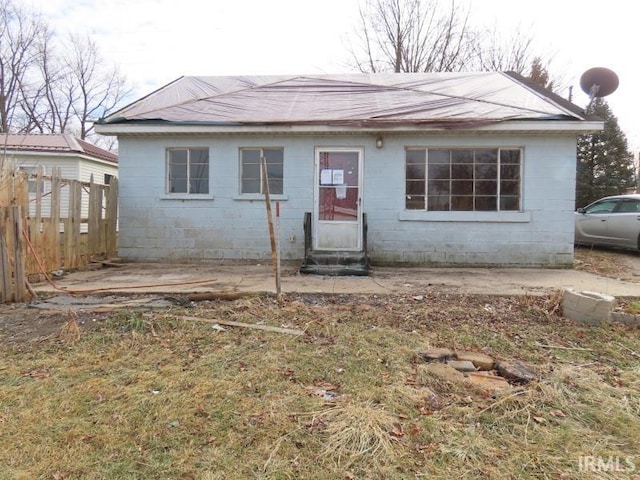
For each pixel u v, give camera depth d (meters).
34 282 6.75
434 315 5.14
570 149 8.66
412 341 4.33
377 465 2.43
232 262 9.15
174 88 11.04
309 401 3.14
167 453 2.52
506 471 2.41
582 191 24.17
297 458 2.49
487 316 5.16
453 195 8.98
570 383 3.48
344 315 5.09
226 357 3.92
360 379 3.52
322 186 9.03
